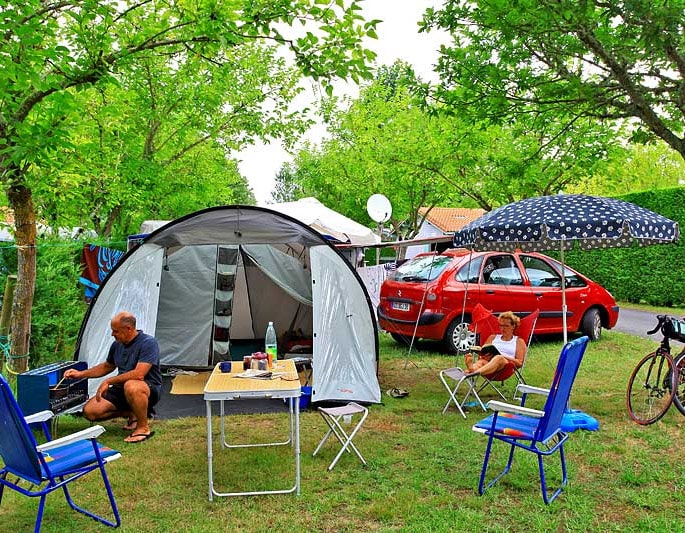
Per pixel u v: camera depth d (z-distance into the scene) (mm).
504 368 6484
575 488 4398
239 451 5301
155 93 13531
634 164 28047
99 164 10984
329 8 4930
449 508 4086
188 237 7047
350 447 5348
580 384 7648
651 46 5652
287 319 11383
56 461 3816
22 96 5348
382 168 20531
